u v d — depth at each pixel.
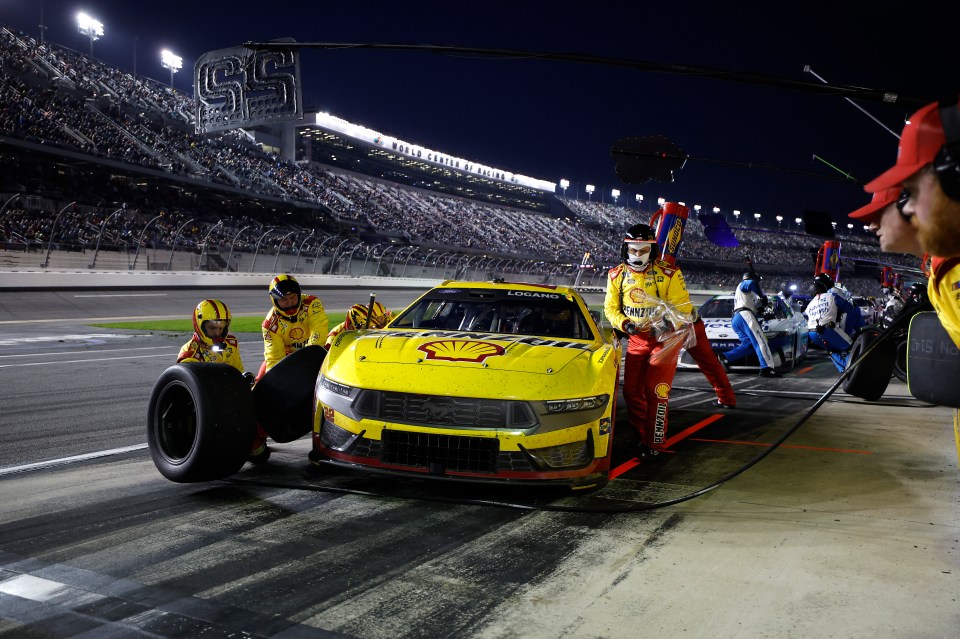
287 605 2.46
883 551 3.04
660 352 4.93
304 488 4.00
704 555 2.98
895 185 1.62
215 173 49.81
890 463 4.78
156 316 24.59
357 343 4.41
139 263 35.59
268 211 52.97
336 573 2.76
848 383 6.84
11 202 34.75
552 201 105.44
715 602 2.50
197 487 4.04
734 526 3.39
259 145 62.81
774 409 7.36
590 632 2.27
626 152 4.69
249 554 2.96
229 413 3.88
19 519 3.41
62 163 39.09
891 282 22.59
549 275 64.06
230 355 4.95
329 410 3.99
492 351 4.17
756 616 2.39
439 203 80.56
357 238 58.81
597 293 59.50
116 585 2.62
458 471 3.68
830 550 3.05
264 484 4.09
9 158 36.53
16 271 27.66
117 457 4.95
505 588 2.63
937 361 1.94
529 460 3.65
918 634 2.26
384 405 3.80
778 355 10.95
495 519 3.49
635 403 5.14
